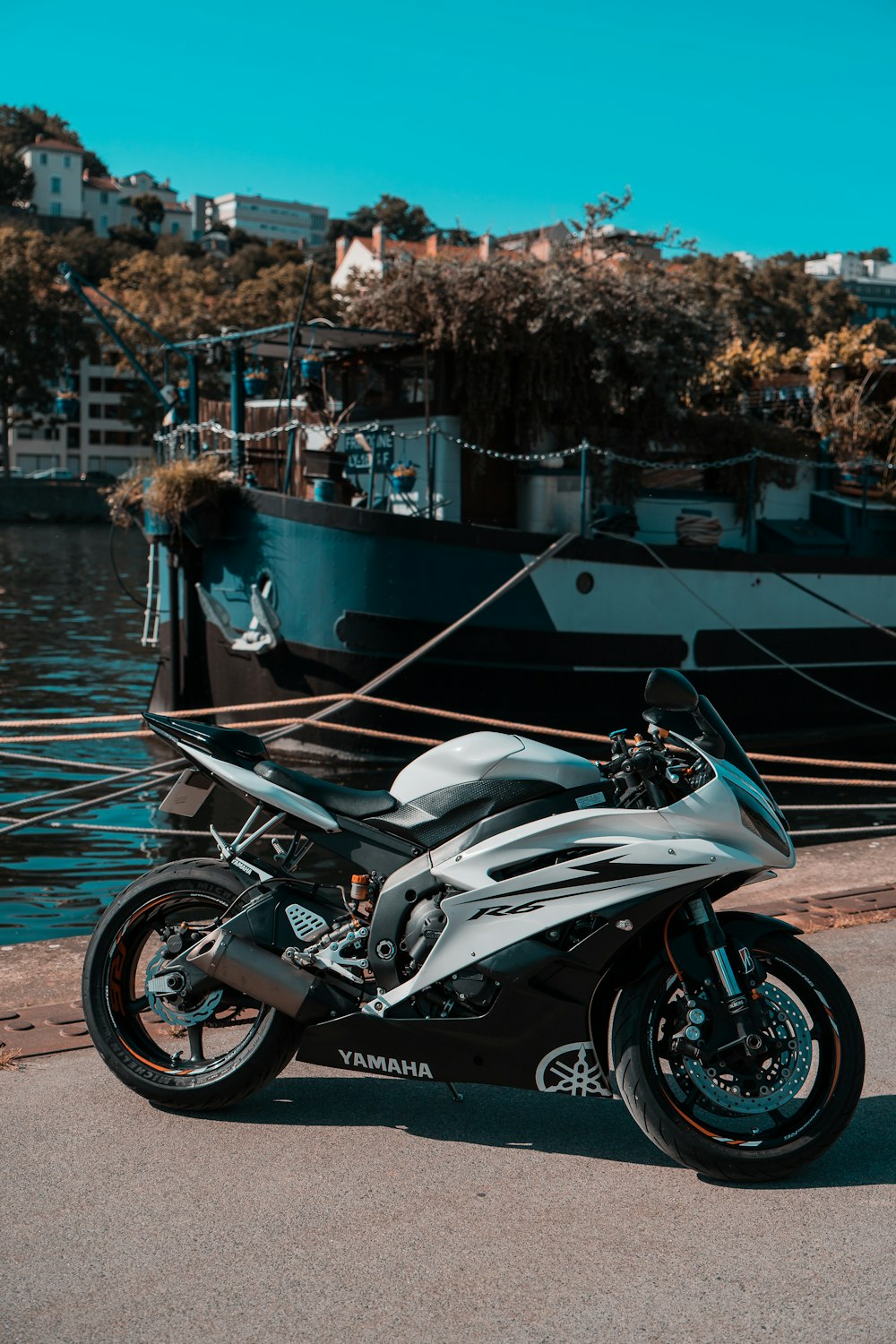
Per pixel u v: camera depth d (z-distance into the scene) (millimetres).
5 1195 3334
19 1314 2797
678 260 14875
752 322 71562
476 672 12602
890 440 16719
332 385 15672
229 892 3936
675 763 3656
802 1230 3211
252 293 77750
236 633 13500
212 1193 3371
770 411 17453
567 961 3549
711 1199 3389
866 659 14961
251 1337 2719
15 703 17453
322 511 12625
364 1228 3199
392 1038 3654
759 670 14141
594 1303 2865
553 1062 3598
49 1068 4184
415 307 13805
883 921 5965
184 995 3879
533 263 13945
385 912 3707
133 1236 3139
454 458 14180
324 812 3822
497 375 13906
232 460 14156
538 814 3691
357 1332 2740
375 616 12469
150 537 14656
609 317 14055
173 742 3979
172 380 75188
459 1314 2814
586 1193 3418
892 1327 2777
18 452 106375
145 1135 3707
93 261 123812
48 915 8203
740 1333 2748
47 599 33844
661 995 3533
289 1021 3822
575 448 13125
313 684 12969
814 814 11570
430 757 3832
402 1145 3699
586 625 12969
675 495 15078
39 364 93312
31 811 11086
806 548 15391
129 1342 2695
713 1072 3498
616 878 3518
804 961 3504
